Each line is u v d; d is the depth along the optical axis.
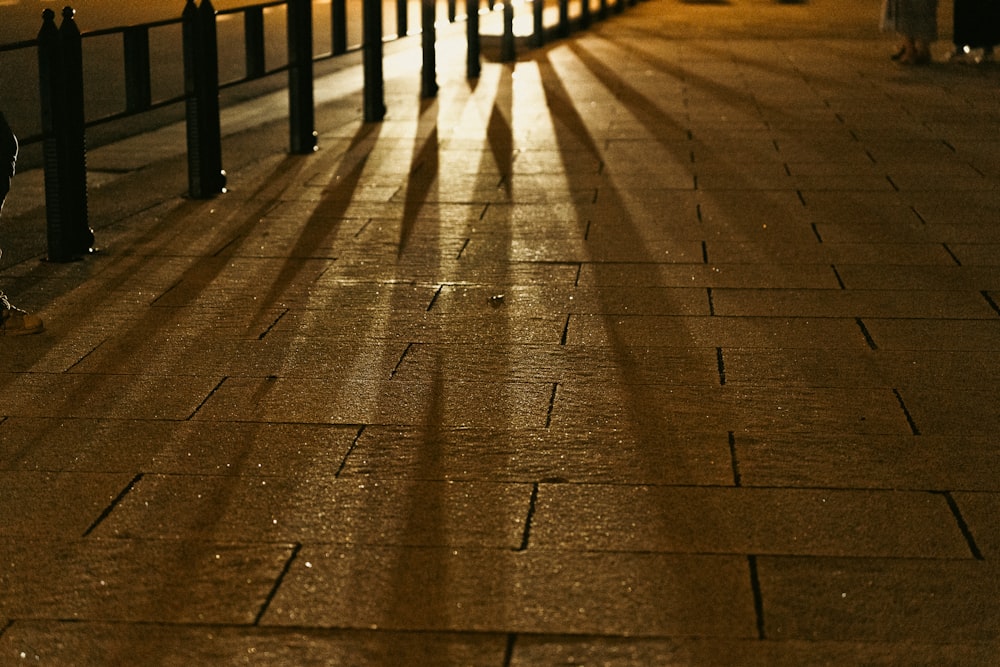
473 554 4.34
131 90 9.03
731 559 4.29
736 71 17.50
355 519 4.61
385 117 14.05
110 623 3.92
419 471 5.04
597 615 3.94
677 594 4.06
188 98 10.04
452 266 8.20
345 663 3.69
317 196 10.25
